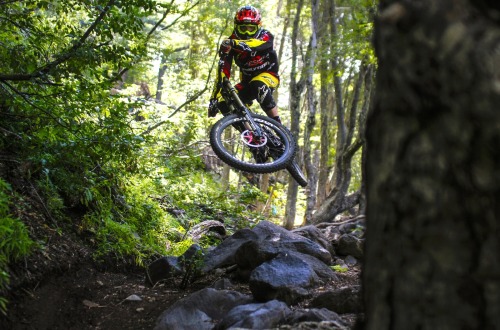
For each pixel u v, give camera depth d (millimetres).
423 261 1501
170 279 4543
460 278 1450
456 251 1455
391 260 1567
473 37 1449
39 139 4500
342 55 9750
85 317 3785
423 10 1522
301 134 19734
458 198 1455
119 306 3967
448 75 1463
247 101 5441
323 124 14203
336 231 7891
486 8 1501
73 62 4207
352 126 11688
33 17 4555
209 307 3451
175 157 7277
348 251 5160
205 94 9945
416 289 1510
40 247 3977
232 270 4559
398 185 1551
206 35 11945
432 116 1503
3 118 4602
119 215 5551
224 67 5098
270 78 5246
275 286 3543
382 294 1588
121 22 4344
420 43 1515
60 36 4816
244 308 3098
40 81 4344
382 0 1664
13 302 3473
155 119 7434
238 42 5105
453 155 1457
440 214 1476
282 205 15531
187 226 6957
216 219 7754
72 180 4797
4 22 4461
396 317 1548
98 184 5074
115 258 4867
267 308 3021
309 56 11141
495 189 1409
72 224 4820
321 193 14391
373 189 1632
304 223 11688
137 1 4285
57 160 4582
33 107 4387
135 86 8133
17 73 4312
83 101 4535
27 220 4230
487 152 1414
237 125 5133
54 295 3871
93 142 4363
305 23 17594
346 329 2607
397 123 1562
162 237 5941
